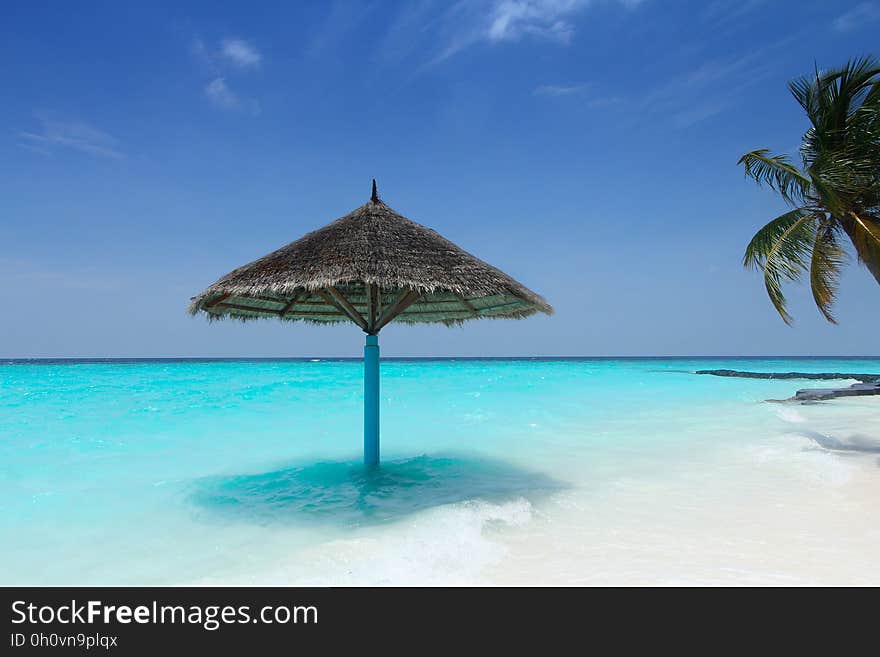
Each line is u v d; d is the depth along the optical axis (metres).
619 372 40.66
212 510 5.34
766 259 9.21
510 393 19.02
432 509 5.23
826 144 8.52
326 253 5.60
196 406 14.27
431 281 5.40
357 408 14.23
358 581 3.71
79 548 4.37
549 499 5.66
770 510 5.21
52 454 8.05
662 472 6.94
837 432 10.19
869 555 4.06
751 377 33.91
